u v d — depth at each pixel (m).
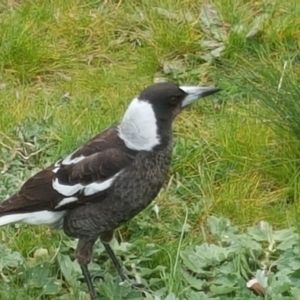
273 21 14.13
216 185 11.41
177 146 11.84
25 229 10.58
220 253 10.01
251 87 12.39
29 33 13.92
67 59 13.91
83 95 13.20
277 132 11.70
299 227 10.28
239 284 9.56
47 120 12.34
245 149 11.73
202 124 12.43
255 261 9.98
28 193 9.42
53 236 10.45
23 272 9.84
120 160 9.16
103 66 13.85
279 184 11.36
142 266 10.12
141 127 9.19
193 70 13.59
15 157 11.74
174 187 11.36
